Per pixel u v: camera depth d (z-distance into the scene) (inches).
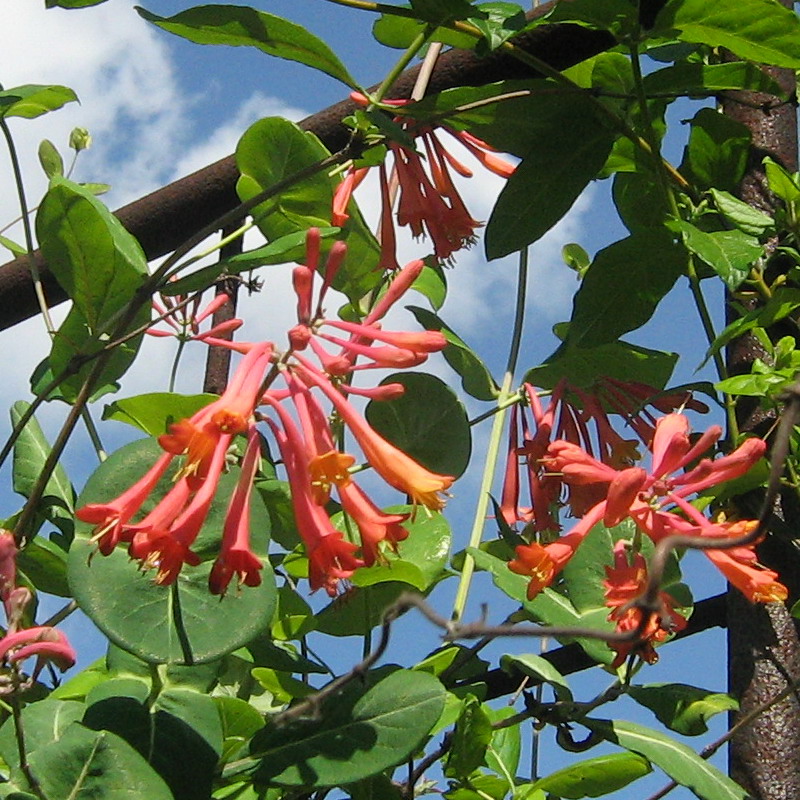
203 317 147.2
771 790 151.8
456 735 146.0
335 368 119.6
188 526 113.5
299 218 160.1
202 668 134.5
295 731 127.3
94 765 117.4
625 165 175.2
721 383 149.7
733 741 155.9
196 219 176.9
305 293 122.3
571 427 160.7
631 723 144.1
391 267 165.9
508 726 149.3
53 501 159.2
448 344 179.3
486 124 163.0
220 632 124.3
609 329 160.9
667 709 145.7
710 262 147.9
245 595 126.3
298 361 123.1
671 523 129.0
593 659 157.6
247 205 144.2
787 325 168.6
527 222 160.4
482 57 154.9
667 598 132.4
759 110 179.0
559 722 146.6
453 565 176.1
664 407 157.8
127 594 125.0
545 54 161.0
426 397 158.9
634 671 146.6
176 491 115.9
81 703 133.3
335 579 118.7
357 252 167.0
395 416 159.2
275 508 155.3
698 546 96.0
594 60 166.6
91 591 124.3
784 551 158.9
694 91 169.6
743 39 150.7
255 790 135.8
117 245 148.6
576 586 146.1
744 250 150.3
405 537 120.6
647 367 171.8
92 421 166.6
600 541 148.3
